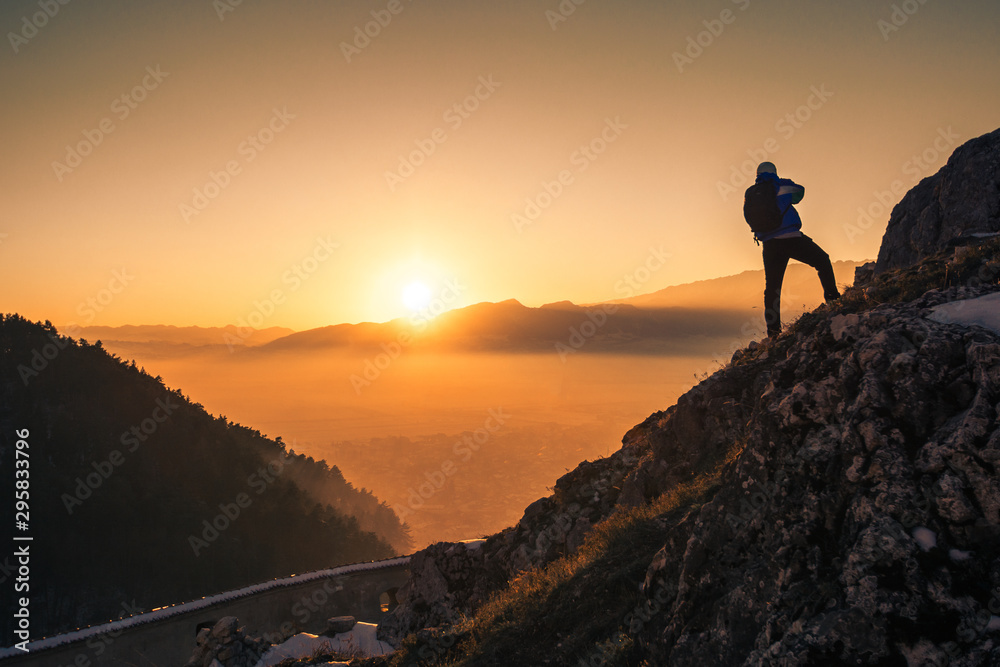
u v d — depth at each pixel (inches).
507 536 580.1
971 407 155.0
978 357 160.7
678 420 449.1
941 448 152.4
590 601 284.2
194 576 6348.4
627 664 228.4
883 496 155.6
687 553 211.8
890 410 168.9
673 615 208.4
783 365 228.8
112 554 6338.6
